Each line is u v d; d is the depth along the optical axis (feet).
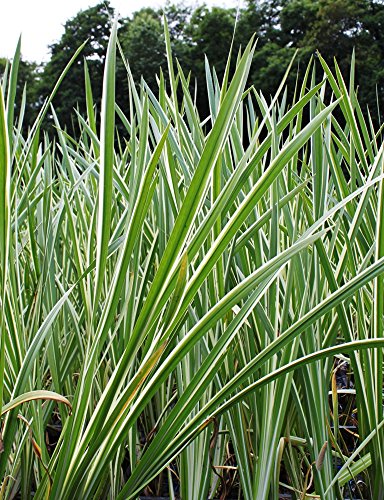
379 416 5.67
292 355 5.53
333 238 6.28
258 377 5.98
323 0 89.45
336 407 6.15
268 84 81.87
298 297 5.93
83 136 10.02
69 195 6.90
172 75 6.22
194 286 4.70
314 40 87.61
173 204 5.80
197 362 5.88
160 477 7.02
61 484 4.98
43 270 6.26
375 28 88.22
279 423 5.53
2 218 4.49
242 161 4.79
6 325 5.32
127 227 4.95
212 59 93.15
